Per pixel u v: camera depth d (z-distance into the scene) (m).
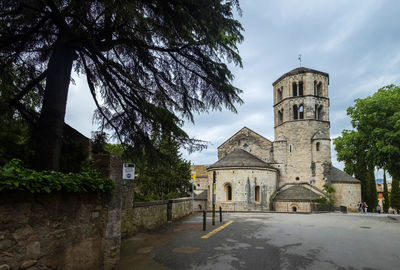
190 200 21.77
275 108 44.72
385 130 27.34
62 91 7.92
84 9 6.60
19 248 4.23
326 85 41.22
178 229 13.47
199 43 8.73
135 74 9.59
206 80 9.38
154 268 7.05
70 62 8.35
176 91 9.69
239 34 8.87
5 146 8.19
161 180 29.98
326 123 40.16
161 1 7.39
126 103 9.44
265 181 33.16
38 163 7.41
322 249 9.42
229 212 25.45
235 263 7.62
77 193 5.53
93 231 6.00
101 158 6.58
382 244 10.36
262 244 10.15
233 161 34.28
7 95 8.00
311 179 35.22
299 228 14.47
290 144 40.09
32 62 9.02
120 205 6.89
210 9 7.57
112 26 7.43
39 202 4.65
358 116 30.50
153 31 8.06
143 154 10.02
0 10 6.66
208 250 9.08
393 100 28.48
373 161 29.55
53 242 4.91
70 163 9.96
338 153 36.47
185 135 9.11
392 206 53.69
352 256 8.49
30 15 7.48
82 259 5.63
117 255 6.64
